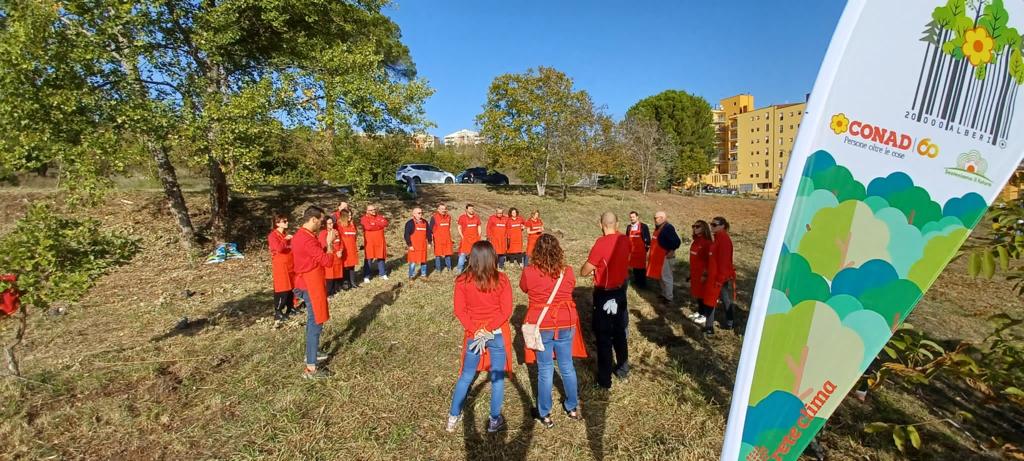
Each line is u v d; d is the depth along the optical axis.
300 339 5.90
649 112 42.31
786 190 1.32
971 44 1.37
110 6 8.55
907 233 1.36
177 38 10.28
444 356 5.50
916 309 7.68
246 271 10.34
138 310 7.31
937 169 1.36
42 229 4.42
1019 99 1.44
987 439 3.76
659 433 3.93
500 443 3.79
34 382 4.55
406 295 8.10
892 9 1.30
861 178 1.33
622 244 4.63
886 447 3.63
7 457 3.49
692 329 6.50
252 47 11.98
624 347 4.82
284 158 20.47
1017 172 2.12
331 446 3.71
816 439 3.70
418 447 3.72
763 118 59.97
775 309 1.33
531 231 10.98
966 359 2.14
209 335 6.07
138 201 14.20
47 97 7.83
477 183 28.88
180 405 4.27
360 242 13.59
